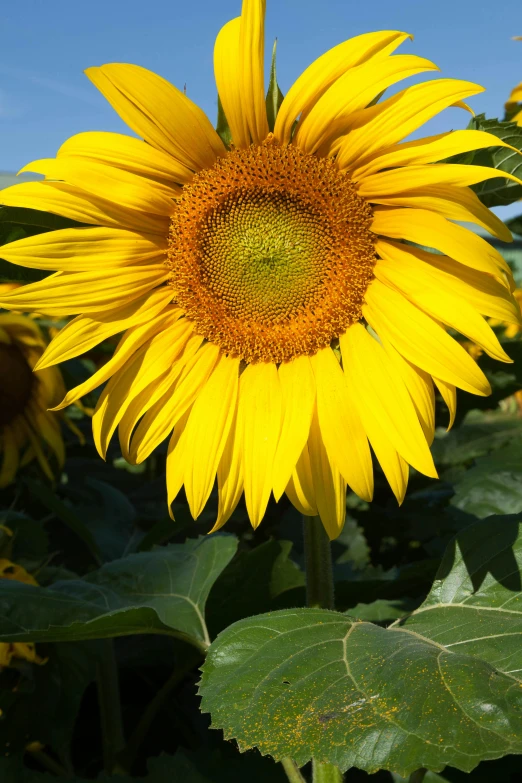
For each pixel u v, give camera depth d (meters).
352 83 0.58
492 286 0.58
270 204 0.62
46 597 0.62
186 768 0.64
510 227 0.72
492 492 0.78
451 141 0.57
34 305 0.62
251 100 0.59
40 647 0.68
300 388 0.61
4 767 0.64
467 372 0.58
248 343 0.62
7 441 0.86
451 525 0.78
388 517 0.92
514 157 0.58
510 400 1.04
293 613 0.56
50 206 0.60
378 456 0.58
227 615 0.70
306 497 0.60
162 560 0.67
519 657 0.52
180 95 0.60
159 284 0.64
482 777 0.63
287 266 0.62
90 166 0.60
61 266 0.62
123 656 0.77
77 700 0.68
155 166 0.61
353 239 0.60
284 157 0.61
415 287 0.59
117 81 0.59
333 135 0.60
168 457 0.62
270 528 0.89
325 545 0.61
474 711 0.49
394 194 0.59
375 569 0.82
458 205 0.57
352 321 0.61
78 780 0.64
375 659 0.52
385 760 0.48
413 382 0.59
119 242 0.62
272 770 0.65
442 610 0.57
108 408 0.63
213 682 0.53
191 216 0.62
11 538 0.72
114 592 0.65
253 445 0.61
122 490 0.97
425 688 0.50
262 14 0.58
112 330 0.63
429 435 0.58
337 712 0.50
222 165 0.62
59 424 0.87
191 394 0.63
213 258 0.63
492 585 0.57
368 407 0.59
